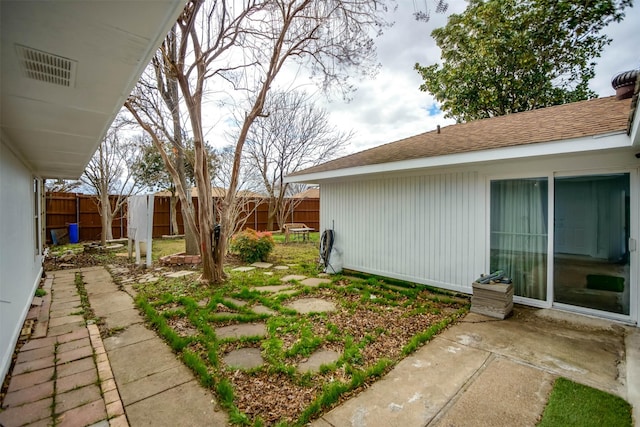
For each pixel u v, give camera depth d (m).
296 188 18.48
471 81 11.47
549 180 4.32
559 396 2.30
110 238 11.63
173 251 9.67
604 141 3.30
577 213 4.13
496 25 10.41
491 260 4.94
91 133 3.18
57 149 3.93
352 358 2.86
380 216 6.48
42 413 2.13
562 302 4.29
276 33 5.47
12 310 3.18
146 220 7.06
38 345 3.20
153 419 2.08
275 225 16.33
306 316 4.02
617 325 3.66
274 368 2.69
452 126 7.25
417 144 6.25
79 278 6.16
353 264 7.07
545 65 10.45
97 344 3.22
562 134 3.73
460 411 2.15
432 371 2.68
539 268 4.48
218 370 2.69
